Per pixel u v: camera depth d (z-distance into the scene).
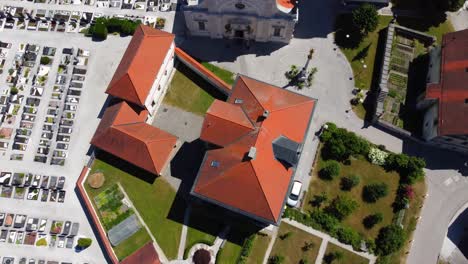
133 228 64.50
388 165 67.56
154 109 71.00
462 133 60.75
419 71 73.00
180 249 64.00
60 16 76.75
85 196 65.25
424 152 69.00
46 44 75.25
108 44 75.25
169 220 65.31
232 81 72.62
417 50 74.25
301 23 76.62
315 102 64.00
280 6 67.25
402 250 64.69
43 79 73.00
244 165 56.00
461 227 65.88
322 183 67.19
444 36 68.00
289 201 65.12
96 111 71.38
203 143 69.25
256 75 73.12
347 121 70.56
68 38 75.62
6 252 64.56
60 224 65.50
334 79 72.88
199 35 75.62
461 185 67.62
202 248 63.69
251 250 63.69
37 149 69.31
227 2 65.31
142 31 67.38
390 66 72.88
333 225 64.06
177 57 73.31
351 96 71.94
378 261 63.00
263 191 56.12
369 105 71.31
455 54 65.38
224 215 65.25
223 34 74.50
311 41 75.38
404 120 70.31
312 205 66.12
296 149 57.84
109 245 63.22
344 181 67.00
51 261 64.12
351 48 74.62
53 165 68.50
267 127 58.00
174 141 65.81
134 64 64.19
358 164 68.12
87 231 65.31
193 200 66.12
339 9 77.06
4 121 70.88
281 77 73.00
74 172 68.25
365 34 75.06
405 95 71.44
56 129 70.38
